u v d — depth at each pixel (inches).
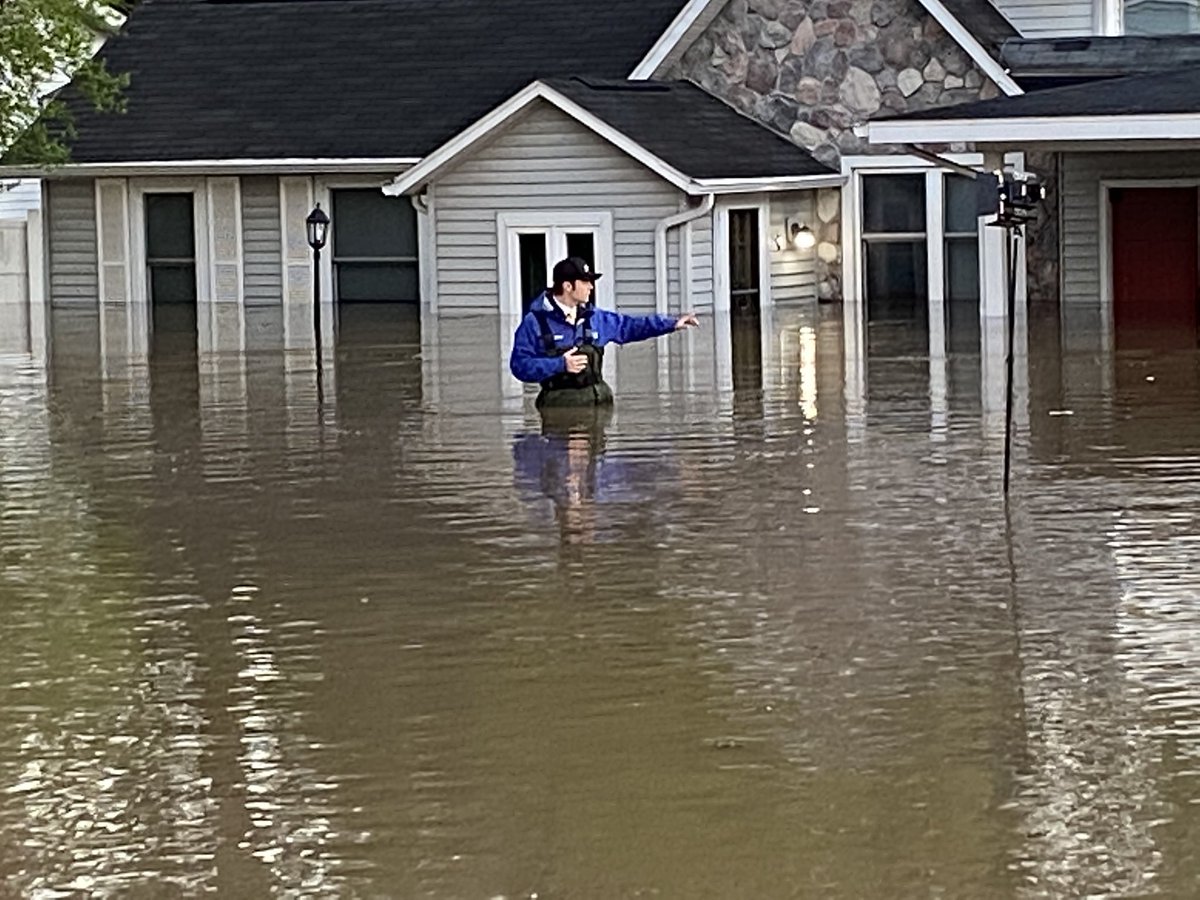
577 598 429.7
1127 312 1076.5
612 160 1136.8
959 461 588.1
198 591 443.5
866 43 1198.3
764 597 427.2
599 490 553.3
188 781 321.4
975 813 300.4
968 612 411.2
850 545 475.5
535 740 337.1
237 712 355.6
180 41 1364.4
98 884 282.7
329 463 609.0
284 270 1270.9
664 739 336.2
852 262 1215.6
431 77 1294.3
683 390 771.4
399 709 355.3
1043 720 341.4
